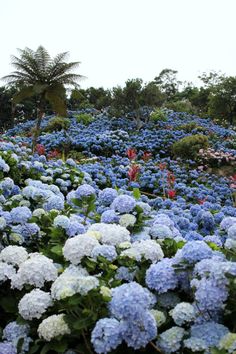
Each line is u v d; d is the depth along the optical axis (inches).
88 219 140.2
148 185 368.8
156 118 863.7
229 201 347.6
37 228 120.9
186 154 585.6
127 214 112.3
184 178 464.1
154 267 83.3
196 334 71.3
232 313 73.9
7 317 95.0
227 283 71.9
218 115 980.6
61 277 81.5
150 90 866.8
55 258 101.2
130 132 781.9
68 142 589.6
